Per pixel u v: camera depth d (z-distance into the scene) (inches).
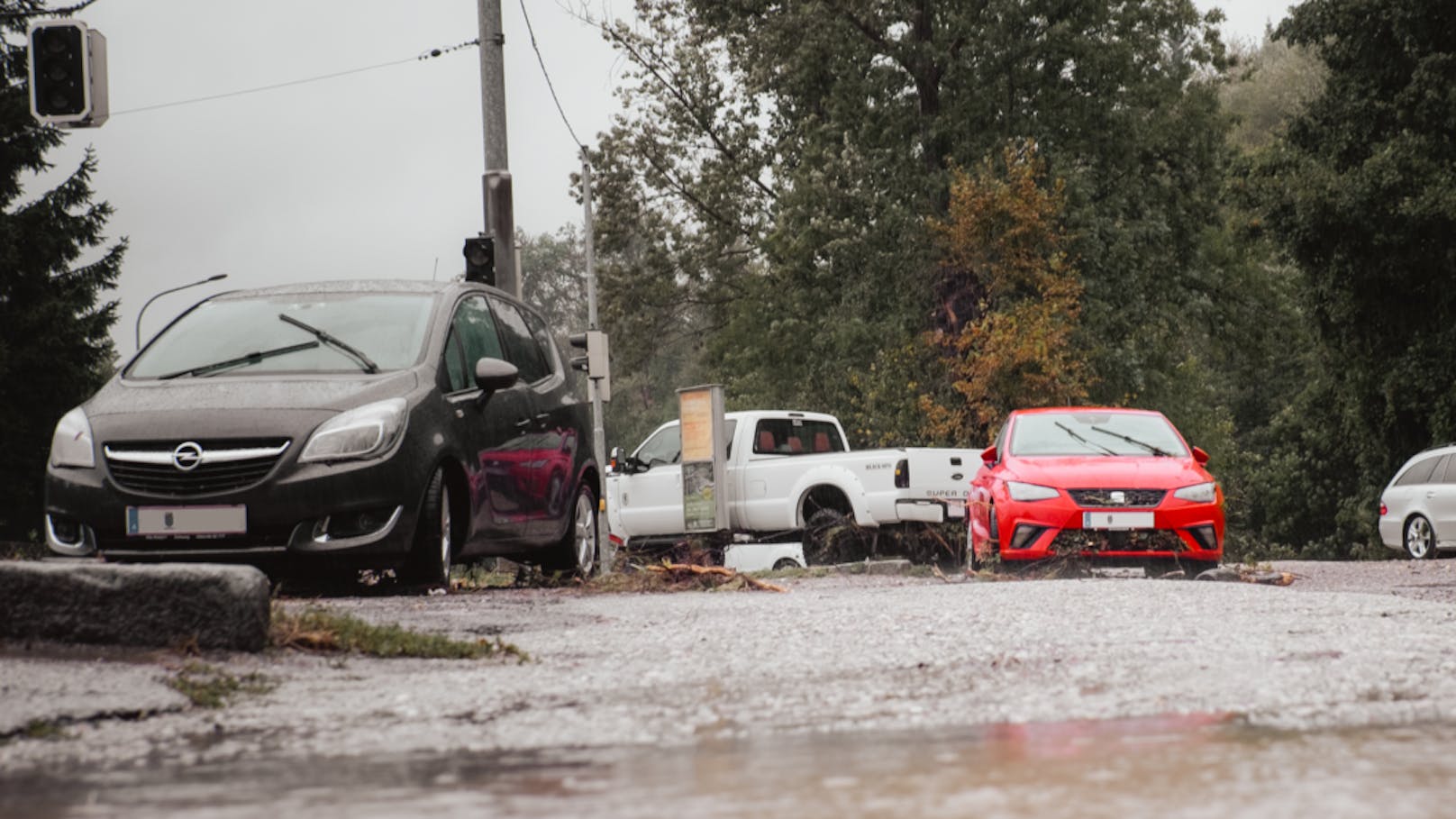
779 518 1100.5
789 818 149.9
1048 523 726.5
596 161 2325.3
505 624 413.4
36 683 264.4
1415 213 1641.2
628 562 991.0
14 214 1961.1
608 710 254.4
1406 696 252.4
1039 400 1675.7
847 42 2017.7
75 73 802.8
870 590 556.1
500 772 190.4
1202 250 2133.4
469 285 618.5
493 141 1005.2
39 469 1926.7
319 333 560.4
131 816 163.6
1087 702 249.6
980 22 1945.1
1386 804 152.3
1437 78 1654.8
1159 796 158.4
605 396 1206.3
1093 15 1947.6
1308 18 1787.6
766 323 2274.9
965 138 1963.6
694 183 2331.4
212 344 563.5
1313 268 1839.3
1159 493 729.6
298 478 498.6
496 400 591.8
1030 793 161.5
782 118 2278.5
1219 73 2158.0
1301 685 267.3
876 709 249.1
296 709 261.0
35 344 1903.3
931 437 1759.4
